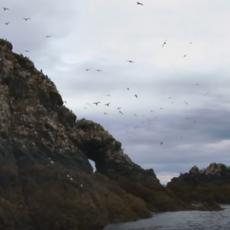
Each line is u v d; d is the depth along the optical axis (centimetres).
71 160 5809
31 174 4878
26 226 4225
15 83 5725
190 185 10075
